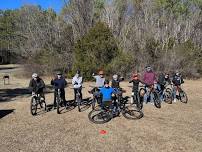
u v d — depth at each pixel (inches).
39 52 1291.8
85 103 598.9
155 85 589.0
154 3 1456.7
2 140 375.9
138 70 1061.1
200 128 429.1
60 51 1288.1
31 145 358.3
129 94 723.4
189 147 352.2
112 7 1282.0
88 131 411.5
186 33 1425.9
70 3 1284.4
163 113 521.0
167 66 1131.3
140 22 1279.5
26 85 956.6
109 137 386.0
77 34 1253.1
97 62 1057.5
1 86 930.1
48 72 1193.4
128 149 345.1
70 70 1169.4
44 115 502.0
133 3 1332.4
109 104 466.3
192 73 1165.7
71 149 345.4
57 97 518.9
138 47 1173.7
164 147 351.6
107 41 1071.0
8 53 2706.7
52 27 1336.1
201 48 1364.4
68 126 435.8
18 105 594.9
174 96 632.4
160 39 1293.1
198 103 623.8
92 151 339.3
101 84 522.3
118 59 1059.9
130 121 461.7
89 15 1267.2
